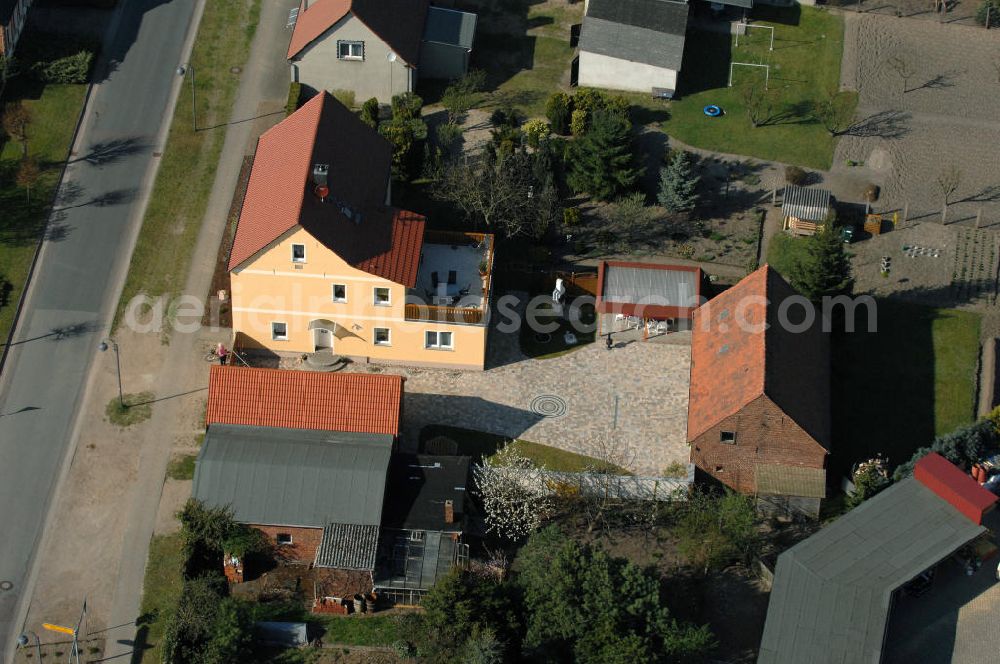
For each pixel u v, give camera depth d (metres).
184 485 98.06
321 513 92.44
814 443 95.38
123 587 92.50
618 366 106.38
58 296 109.06
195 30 130.88
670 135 126.12
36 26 128.62
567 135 124.81
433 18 128.50
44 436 100.38
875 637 83.75
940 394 105.56
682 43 129.50
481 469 96.62
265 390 97.75
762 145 125.88
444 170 117.06
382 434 96.94
